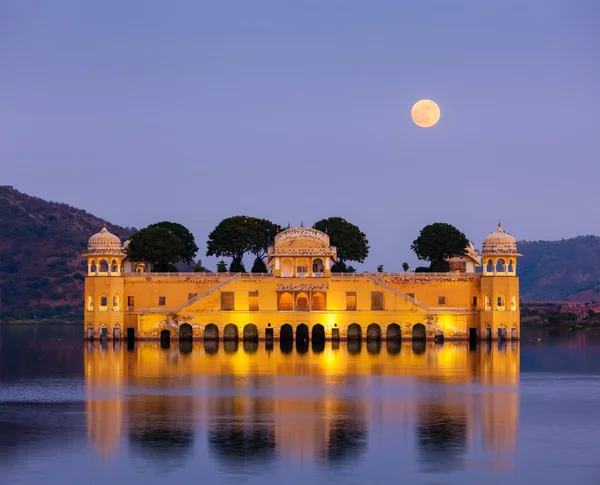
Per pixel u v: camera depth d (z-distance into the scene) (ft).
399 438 237.66
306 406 277.64
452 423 255.09
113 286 502.38
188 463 215.31
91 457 220.23
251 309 502.38
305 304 527.81
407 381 330.13
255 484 201.67
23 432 243.40
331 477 205.98
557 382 331.36
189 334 508.94
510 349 464.24
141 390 307.99
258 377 339.16
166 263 559.79
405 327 499.92
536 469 211.82
